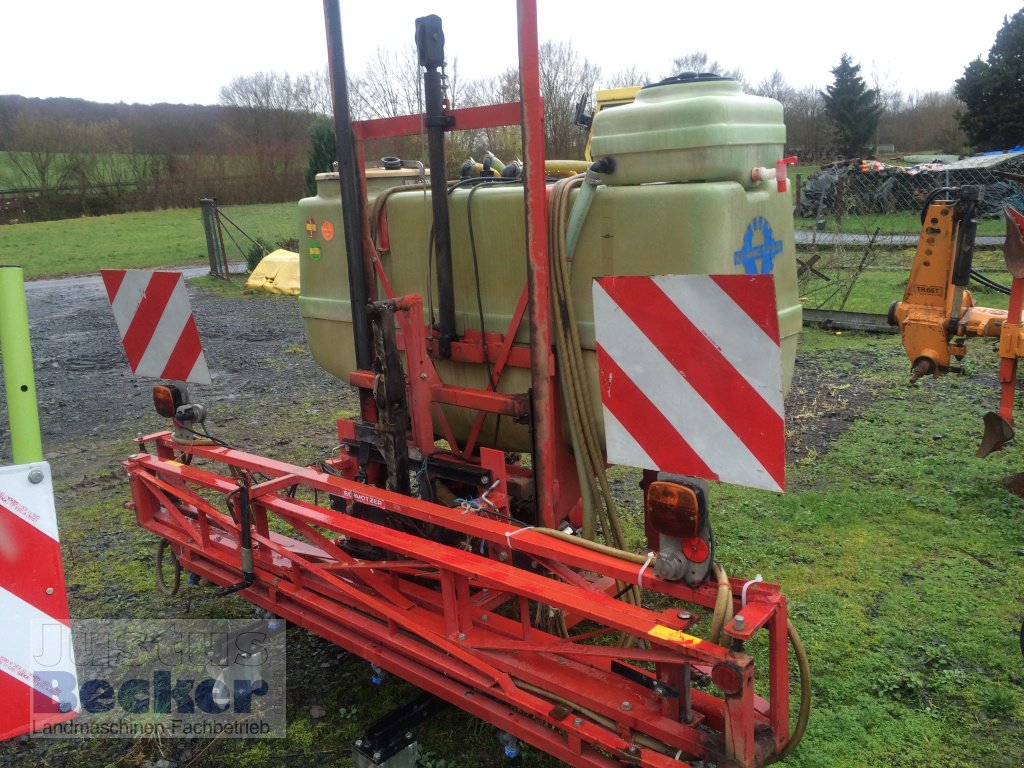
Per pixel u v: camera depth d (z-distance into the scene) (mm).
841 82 34750
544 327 2723
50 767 2918
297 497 5309
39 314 13547
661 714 2264
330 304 3719
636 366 2004
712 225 2473
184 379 3613
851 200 16016
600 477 2854
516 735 2514
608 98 4223
